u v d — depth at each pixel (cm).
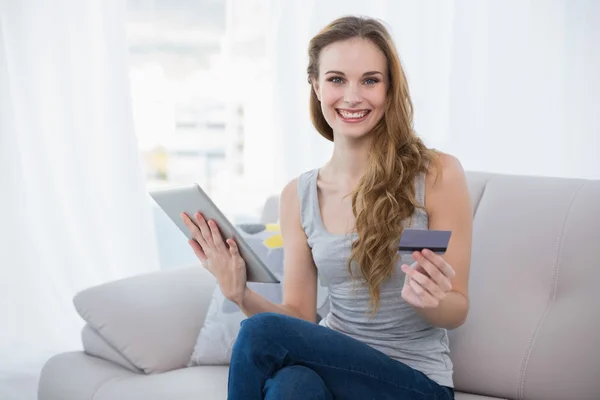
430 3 272
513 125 269
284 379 135
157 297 200
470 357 174
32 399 264
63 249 304
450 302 151
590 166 264
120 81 299
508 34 266
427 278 136
